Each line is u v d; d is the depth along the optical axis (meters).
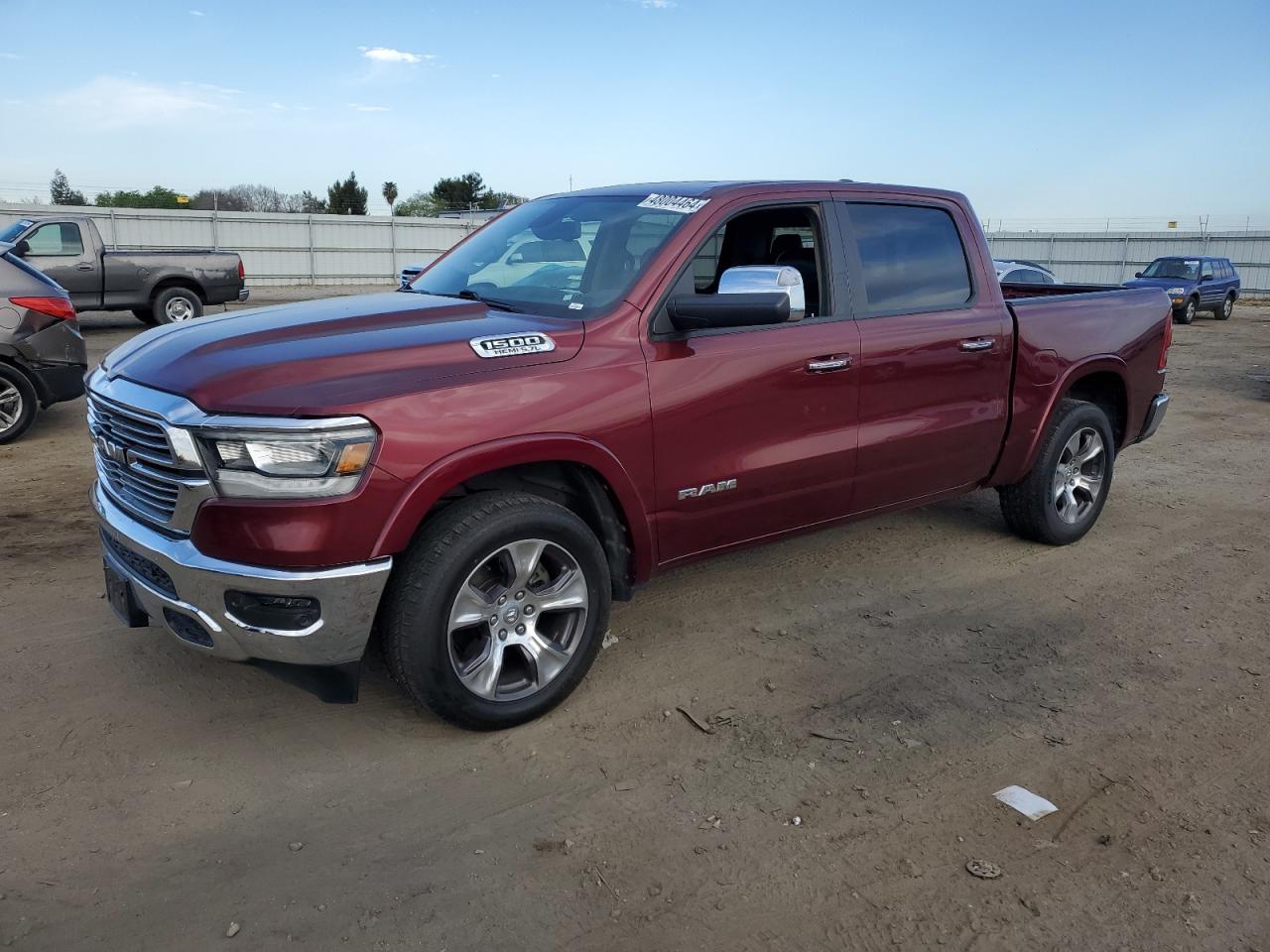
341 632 3.01
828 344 4.13
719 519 3.94
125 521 3.26
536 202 4.72
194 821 2.90
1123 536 5.94
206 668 3.84
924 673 4.00
